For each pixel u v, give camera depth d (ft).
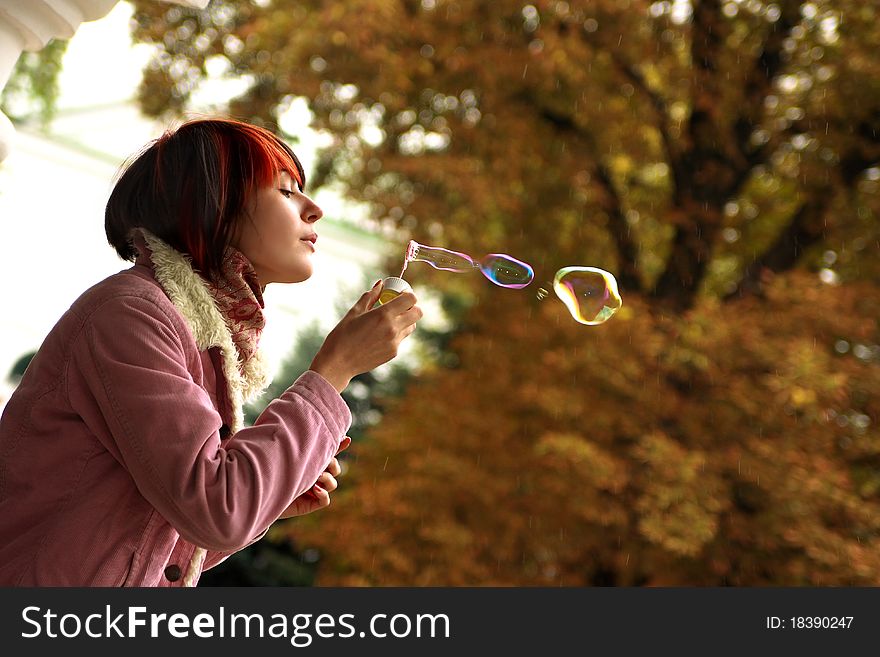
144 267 6.45
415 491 43.86
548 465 41.47
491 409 44.19
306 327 63.72
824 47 43.11
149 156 6.79
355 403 61.67
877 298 40.91
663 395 40.42
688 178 47.14
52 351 6.06
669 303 46.21
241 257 6.68
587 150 47.88
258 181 6.66
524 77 43.55
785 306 40.78
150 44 46.44
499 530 42.91
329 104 45.44
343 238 87.30
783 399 37.29
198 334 6.33
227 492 5.61
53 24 11.07
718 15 44.86
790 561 37.73
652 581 39.37
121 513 5.91
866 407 39.65
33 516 5.90
